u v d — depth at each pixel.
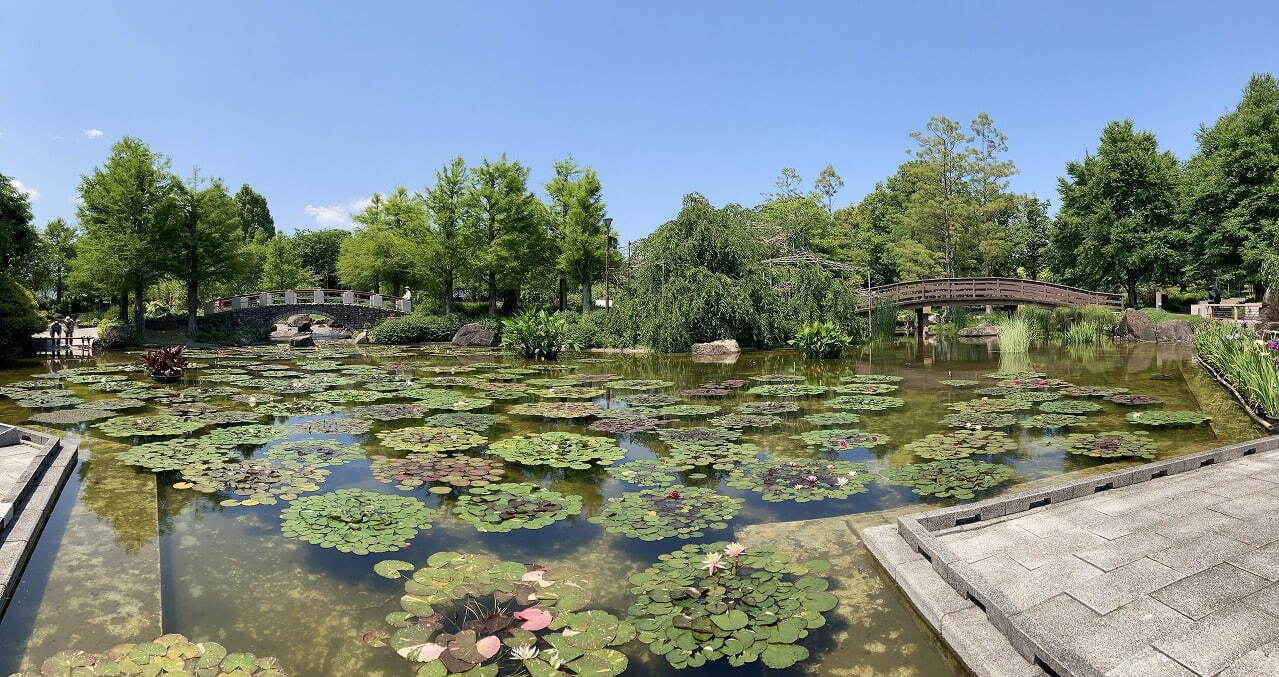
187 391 10.73
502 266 27.38
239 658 2.72
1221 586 2.93
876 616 3.10
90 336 20.86
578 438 6.84
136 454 6.22
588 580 3.49
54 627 2.99
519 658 2.69
